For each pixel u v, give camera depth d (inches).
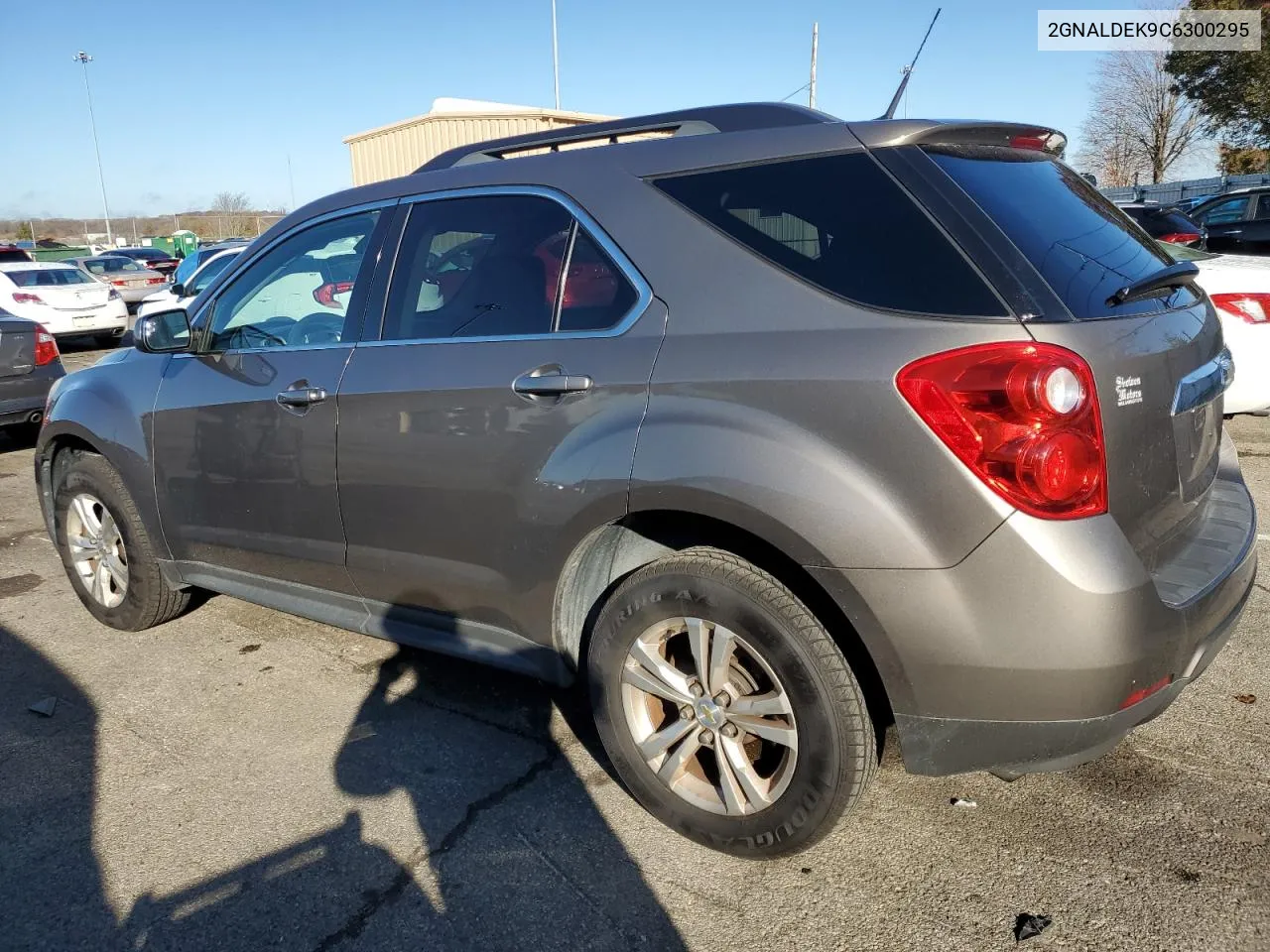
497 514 106.5
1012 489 77.5
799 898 93.0
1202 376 96.7
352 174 615.8
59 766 120.3
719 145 99.4
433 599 117.4
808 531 83.5
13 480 289.9
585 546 102.3
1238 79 1232.8
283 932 90.2
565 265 105.3
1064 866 95.9
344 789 113.3
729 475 87.1
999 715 81.1
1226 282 229.6
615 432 95.4
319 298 129.1
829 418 83.7
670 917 91.0
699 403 90.7
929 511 79.7
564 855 100.5
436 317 115.6
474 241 114.4
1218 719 122.6
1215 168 1347.2
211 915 92.6
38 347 302.4
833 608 90.0
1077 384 77.3
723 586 92.0
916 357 80.8
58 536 167.5
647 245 99.3
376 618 126.6
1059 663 77.9
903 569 80.7
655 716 103.3
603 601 110.3
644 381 94.6
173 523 146.1
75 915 92.9
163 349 138.9
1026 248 85.2
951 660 80.6
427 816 107.7
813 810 90.4
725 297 92.9
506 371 104.8
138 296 791.1
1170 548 91.0
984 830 102.3
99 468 155.9
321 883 97.0
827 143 93.5
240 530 136.5
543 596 105.3
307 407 123.3
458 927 90.4
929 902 91.7
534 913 92.0
